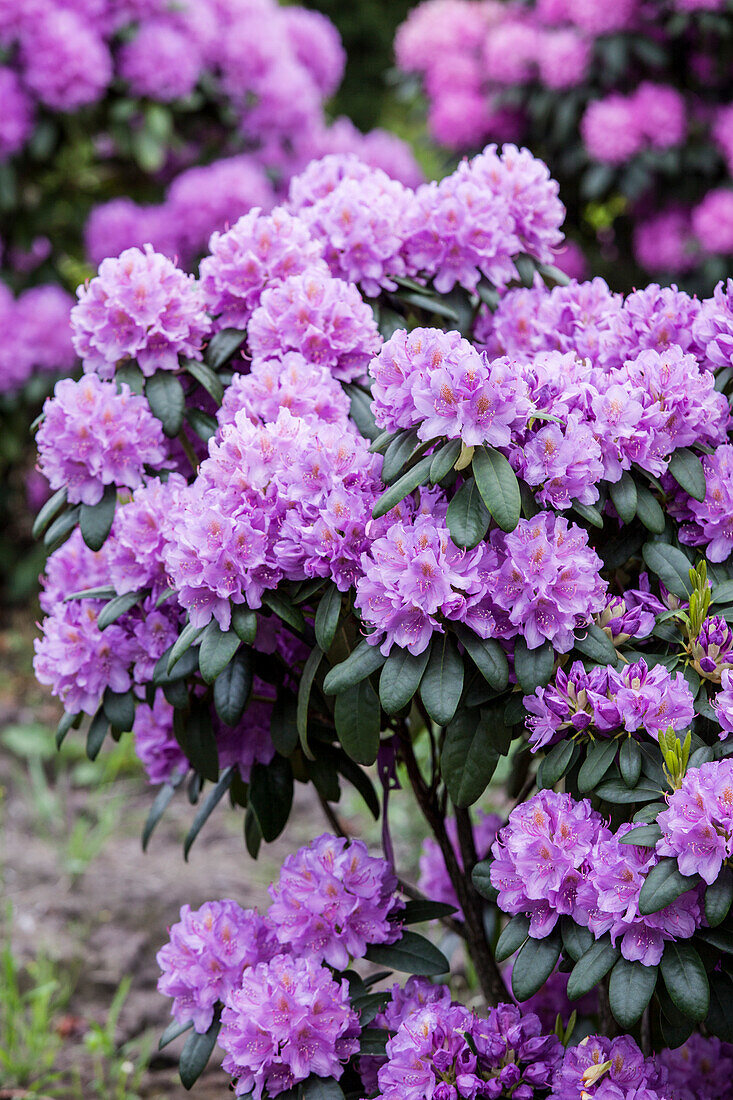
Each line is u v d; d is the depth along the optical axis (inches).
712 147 217.5
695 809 104.2
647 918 105.7
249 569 111.1
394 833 167.5
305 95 237.6
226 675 114.0
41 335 218.5
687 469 111.7
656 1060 114.3
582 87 219.9
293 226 121.0
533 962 108.4
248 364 122.9
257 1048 112.4
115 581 117.2
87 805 183.2
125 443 117.6
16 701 212.2
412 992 116.8
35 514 246.8
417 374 108.9
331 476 111.4
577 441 108.5
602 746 108.4
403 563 108.9
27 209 239.0
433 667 109.1
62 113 222.8
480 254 122.6
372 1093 114.5
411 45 238.8
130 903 154.8
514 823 109.0
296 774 124.7
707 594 110.0
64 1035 141.8
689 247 218.1
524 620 109.0
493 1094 111.0
